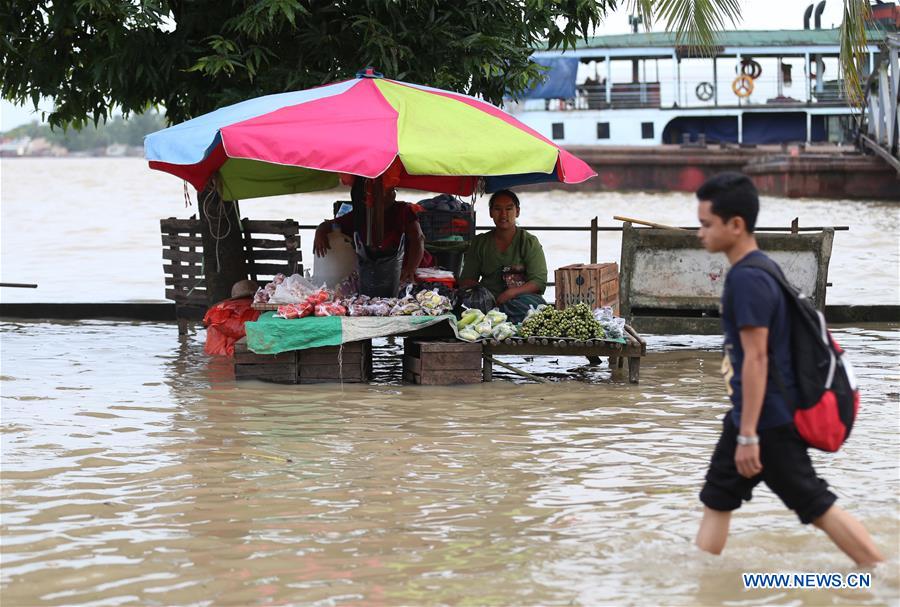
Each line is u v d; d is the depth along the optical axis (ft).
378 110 32.78
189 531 19.24
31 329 47.11
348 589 16.47
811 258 38.47
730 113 170.40
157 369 36.45
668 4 42.47
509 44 44.96
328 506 20.72
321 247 38.01
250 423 27.86
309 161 30.89
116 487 21.98
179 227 44.32
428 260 39.17
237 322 39.52
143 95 45.39
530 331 33.68
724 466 16.57
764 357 15.24
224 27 41.78
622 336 34.06
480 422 28.04
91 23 43.21
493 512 20.35
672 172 168.66
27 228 117.39
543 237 103.04
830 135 181.16
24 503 20.88
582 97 174.91
